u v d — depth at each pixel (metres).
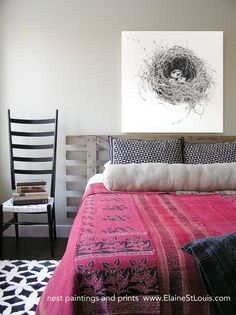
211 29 2.82
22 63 2.82
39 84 2.84
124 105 2.81
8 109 2.70
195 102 2.82
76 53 2.82
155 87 2.80
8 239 2.87
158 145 2.50
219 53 2.80
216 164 2.27
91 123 2.88
